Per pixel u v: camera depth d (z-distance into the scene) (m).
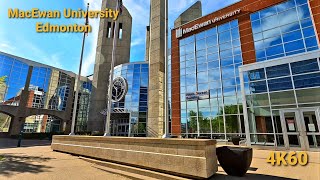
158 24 36.84
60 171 7.38
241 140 18.83
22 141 26.44
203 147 6.22
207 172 6.02
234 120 20.36
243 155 6.34
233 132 20.06
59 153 12.65
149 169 7.46
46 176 6.54
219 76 22.64
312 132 12.76
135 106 35.62
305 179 5.95
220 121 21.36
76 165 8.73
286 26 18.56
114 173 7.50
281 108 14.47
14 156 11.01
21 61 42.06
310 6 17.31
